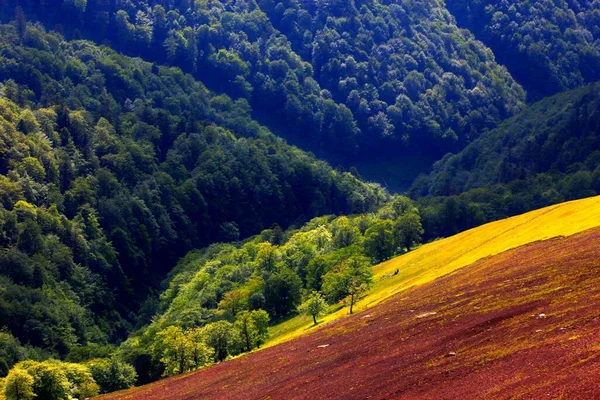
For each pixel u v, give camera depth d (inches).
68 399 4909.0
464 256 5969.5
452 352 2992.1
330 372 3592.5
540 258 4439.0
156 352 6284.5
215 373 4953.3
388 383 2908.5
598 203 5634.8
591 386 2053.4
